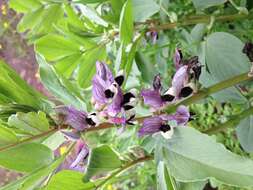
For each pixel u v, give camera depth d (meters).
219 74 0.17
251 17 0.19
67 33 0.19
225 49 0.17
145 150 0.15
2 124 0.12
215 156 0.12
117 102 0.13
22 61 0.76
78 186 0.13
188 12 0.24
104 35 0.19
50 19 0.21
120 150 0.21
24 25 0.22
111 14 0.17
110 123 0.13
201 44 0.19
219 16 0.19
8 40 0.74
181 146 0.13
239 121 0.16
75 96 0.14
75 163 0.13
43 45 0.19
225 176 0.12
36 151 0.13
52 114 0.13
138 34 0.19
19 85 0.13
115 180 0.15
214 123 0.29
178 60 0.15
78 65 0.21
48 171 0.13
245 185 0.12
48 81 0.14
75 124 0.12
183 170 0.13
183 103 0.14
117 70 0.15
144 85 0.20
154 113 0.13
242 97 0.17
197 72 0.14
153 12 0.18
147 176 0.31
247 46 0.17
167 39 0.23
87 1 0.18
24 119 0.12
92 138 0.14
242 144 0.17
